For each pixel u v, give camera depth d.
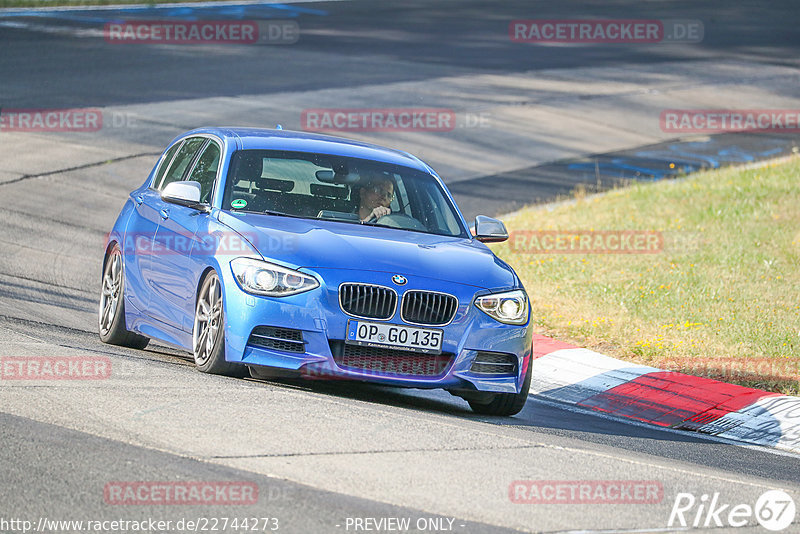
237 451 19.88
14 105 84.44
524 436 24.62
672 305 46.75
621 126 103.62
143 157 74.06
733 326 43.19
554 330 43.06
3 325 32.25
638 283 50.50
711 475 23.09
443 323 26.39
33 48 109.06
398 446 21.38
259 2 162.12
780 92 124.38
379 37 140.00
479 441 22.70
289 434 21.30
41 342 29.17
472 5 177.00
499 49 138.62
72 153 73.00
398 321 25.98
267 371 26.55
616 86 121.00
